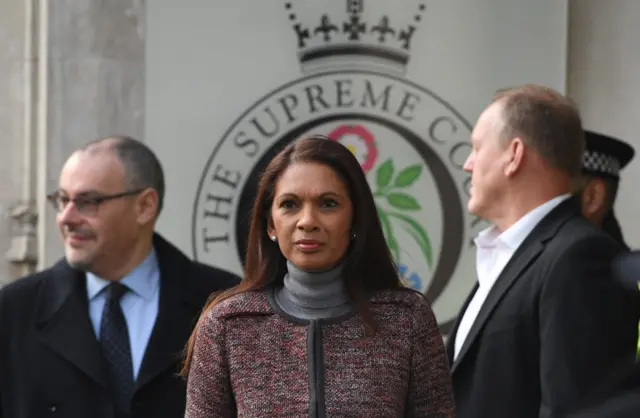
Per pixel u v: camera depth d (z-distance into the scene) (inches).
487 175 466.6
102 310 522.9
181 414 510.0
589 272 416.5
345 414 355.6
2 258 819.4
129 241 522.6
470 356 444.5
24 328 511.8
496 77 767.7
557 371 401.4
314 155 369.7
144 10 783.1
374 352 364.8
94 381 500.4
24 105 825.5
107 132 781.9
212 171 756.0
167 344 513.0
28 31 824.9
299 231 366.6
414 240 762.8
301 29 762.8
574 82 829.2
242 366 366.0
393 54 766.5
